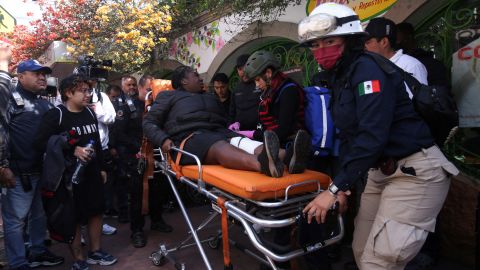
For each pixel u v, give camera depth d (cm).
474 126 323
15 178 334
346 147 210
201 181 253
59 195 303
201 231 431
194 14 671
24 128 337
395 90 182
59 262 364
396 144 187
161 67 784
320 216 183
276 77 294
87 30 732
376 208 212
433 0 331
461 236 332
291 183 218
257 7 463
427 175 182
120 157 463
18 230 338
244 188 205
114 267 346
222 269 335
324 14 188
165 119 329
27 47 989
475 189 322
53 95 478
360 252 220
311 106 297
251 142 267
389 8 367
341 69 196
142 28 683
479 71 318
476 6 329
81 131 328
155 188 418
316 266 254
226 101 507
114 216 517
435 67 312
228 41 584
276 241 280
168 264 350
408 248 181
